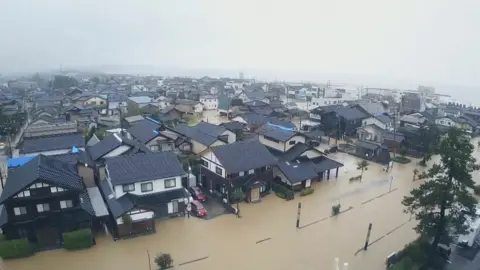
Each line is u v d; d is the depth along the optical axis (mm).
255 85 163125
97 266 23781
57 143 41906
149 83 174750
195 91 125125
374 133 60656
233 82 184250
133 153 36281
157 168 31266
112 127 63562
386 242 28125
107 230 28750
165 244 26828
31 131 51375
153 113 79000
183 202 31578
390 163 48500
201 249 26234
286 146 44000
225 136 49781
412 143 55562
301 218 32000
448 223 23766
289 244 27344
